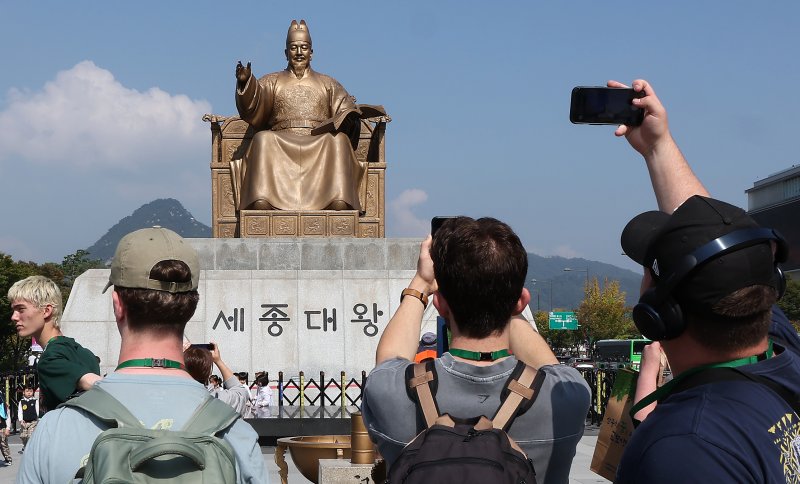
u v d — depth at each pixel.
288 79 21.38
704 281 2.65
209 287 19.56
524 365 3.31
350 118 21.16
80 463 3.08
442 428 2.96
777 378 2.71
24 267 65.88
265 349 19.44
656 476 2.47
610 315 85.31
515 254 3.29
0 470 14.59
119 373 3.35
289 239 19.91
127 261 3.40
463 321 3.33
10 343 66.06
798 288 70.12
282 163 20.23
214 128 20.94
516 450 2.92
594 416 20.80
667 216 3.06
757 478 2.44
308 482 12.29
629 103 3.75
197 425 3.15
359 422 7.43
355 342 19.59
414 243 20.19
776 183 109.06
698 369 2.76
